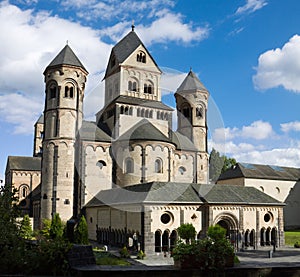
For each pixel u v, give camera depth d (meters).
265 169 72.81
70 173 49.72
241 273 10.23
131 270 9.84
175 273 9.93
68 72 51.44
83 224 35.59
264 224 43.19
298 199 72.06
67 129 50.38
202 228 38.62
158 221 35.62
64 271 10.53
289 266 10.61
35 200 62.44
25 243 13.12
